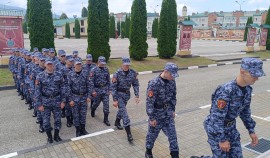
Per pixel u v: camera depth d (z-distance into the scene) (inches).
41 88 214.4
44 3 547.2
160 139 220.8
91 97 248.7
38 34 548.4
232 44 1624.0
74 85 229.5
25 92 332.8
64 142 216.1
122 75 228.4
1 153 199.5
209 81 513.3
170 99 176.2
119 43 1486.2
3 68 517.7
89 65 305.1
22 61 344.2
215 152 131.3
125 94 232.7
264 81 515.2
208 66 722.8
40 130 244.5
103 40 600.1
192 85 471.2
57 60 330.3
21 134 239.3
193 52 1010.7
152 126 177.0
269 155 184.5
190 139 222.2
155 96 169.8
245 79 118.5
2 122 270.2
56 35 2578.7
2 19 520.1
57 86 216.7
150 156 183.8
